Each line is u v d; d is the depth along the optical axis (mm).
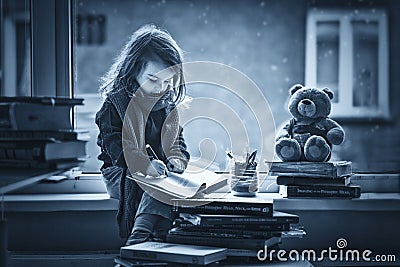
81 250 2096
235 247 1776
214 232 1788
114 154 1924
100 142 2008
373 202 2066
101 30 4320
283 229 1787
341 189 1930
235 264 1766
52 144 1578
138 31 2090
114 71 2025
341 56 3523
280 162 1955
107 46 4363
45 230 2084
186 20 3654
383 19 3518
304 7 3531
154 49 1983
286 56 3562
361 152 3562
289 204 2057
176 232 1819
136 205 1953
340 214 2100
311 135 2004
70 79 2203
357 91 3584
